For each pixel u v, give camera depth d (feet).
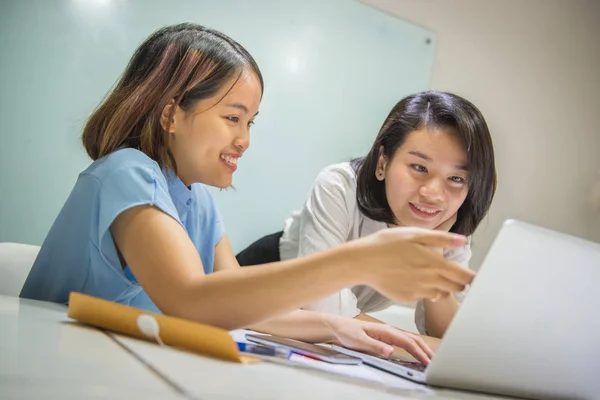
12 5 5.16
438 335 4.01
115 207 2.60
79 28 5.39
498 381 2.14
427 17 6.96
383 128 3.92
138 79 3.14
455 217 3.98
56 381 1.35
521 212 7.83
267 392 1.54
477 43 7.29
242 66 3.17
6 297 2.69
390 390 1.91
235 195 6.11
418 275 1.98
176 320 1.98
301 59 6.29
